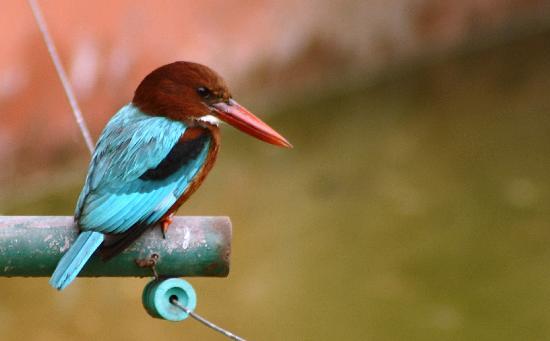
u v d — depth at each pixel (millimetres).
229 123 7312
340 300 12461
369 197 14344
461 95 16922
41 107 14102
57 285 5922
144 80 7270
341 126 16109
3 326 11984
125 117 7121
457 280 12812
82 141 14438
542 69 17547
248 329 11891
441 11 17594
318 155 15320
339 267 12992
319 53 16641
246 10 15812
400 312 12297
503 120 16266
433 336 11906
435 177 14805
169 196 6707
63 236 6191
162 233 6320
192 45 15336
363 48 17047
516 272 12969
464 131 15984
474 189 14523
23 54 13875
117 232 6277
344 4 16828
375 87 17031
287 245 13328
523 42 18062
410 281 12789
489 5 17922
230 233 6309
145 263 6254
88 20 14289
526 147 15555
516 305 12430
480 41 17938
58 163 14328
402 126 16141
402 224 13797
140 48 14773
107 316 12195
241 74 15953
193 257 6289
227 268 6328
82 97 14336
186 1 15180
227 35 15703
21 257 6125
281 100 16453
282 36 16281
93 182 6656
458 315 12266
